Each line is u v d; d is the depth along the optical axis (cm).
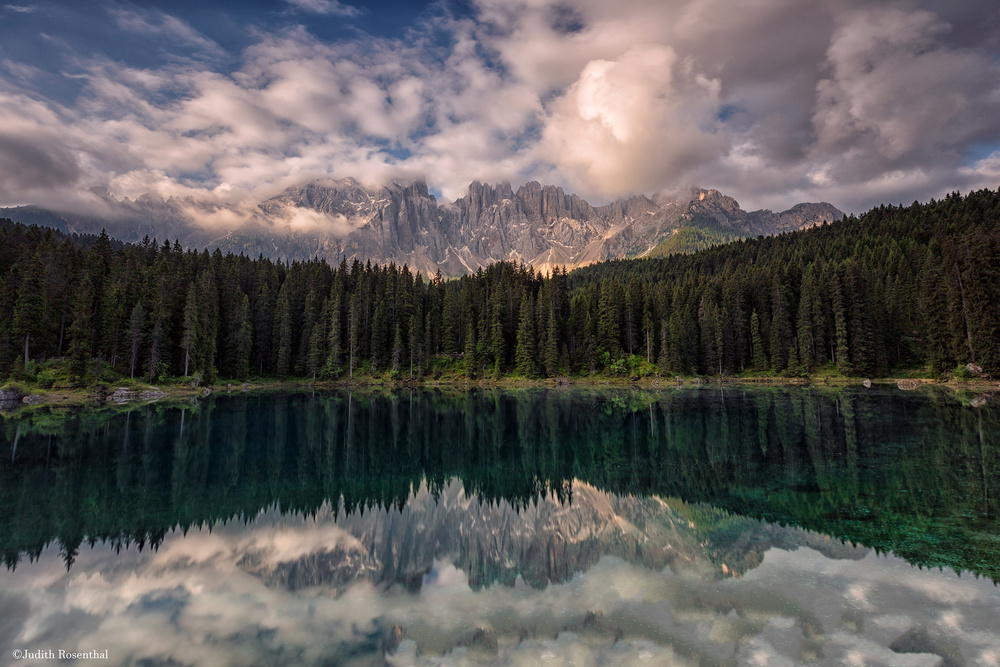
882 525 1895
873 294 9962
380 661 1049
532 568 1586
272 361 11688
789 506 2192
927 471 2723
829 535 1805
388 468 3344
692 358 11150
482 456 3744
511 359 12281
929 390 7406
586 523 2075
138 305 8538
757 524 1955
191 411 6269
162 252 12094
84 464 3294
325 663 1044
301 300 12500
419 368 11894
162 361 8900
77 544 1875
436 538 1938
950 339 8112
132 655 1096
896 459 3023
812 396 7194
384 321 12231
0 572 1600
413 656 1066
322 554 1767
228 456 3638
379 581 1509
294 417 5881
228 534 2002
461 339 12912
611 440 4244
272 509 2388
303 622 1245
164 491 2695
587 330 11575
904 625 1153
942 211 14450
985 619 1175
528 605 1312
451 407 7206
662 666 1003
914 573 1452
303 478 3044
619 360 11250
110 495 2598
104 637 1180
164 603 1370
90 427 4781
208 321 9831
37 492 2634
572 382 11069
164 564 1673
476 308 13100
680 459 3359
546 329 11669
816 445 3553
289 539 1939
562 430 4900
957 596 1300
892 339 9938
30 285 7600
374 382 11588
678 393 8569
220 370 10819
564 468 3272
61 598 1406
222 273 11750
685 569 1527
